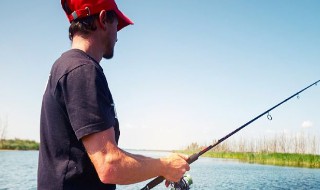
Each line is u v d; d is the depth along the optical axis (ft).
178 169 6.09
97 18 6.16
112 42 6.53
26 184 63.41
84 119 5.16
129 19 6.82
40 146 5.89
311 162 180.34
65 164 5.43
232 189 68.33
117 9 6.64
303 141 209.46
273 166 174.81
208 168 143.64
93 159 5.20
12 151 248.73
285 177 101.86
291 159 188.24
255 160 215.31
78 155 5.44
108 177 5.20
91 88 5.30
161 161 5.96
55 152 5.51
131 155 5.63
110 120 5.41
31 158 159.22
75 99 5.25
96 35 6.20
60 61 5.77
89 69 5.42
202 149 10.05
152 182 7.95
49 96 5.65
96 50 6.24
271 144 236.84
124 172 5.32
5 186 60.23
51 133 5.55
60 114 5.49
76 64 5.47
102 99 5.35
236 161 245.04
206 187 70.18
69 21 6.29
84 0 6.09
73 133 5.47
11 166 105.50
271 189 71.26
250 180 89.04
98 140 5.19
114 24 6.52
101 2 6.19
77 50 5.84
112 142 5.33
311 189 72.54
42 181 5.58
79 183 5.46
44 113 5.81
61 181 5.41
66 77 5.41
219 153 302.86
